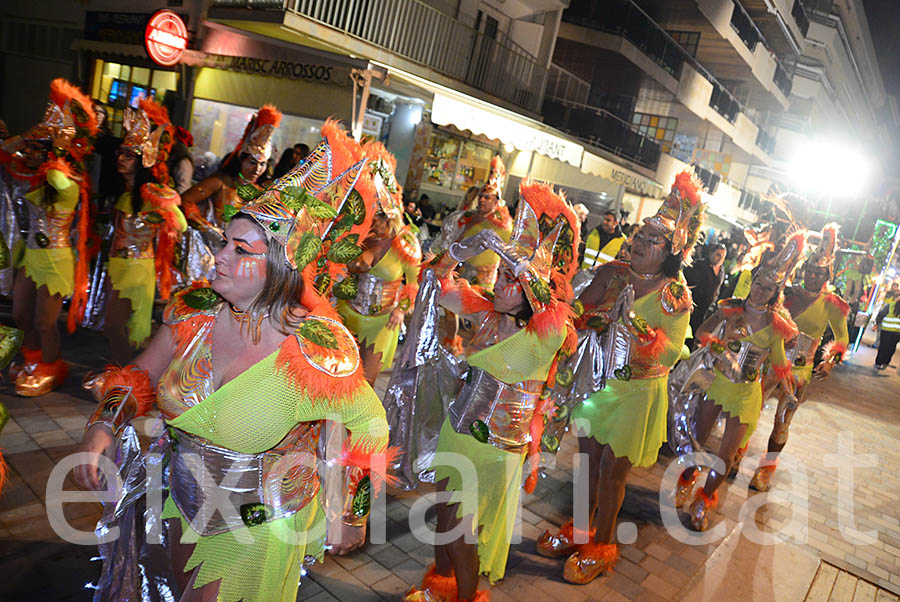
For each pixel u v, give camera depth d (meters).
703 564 4.43
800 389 6.34
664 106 22.39
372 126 10.73
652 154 17.81
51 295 4.60
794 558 4.82
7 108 15.63
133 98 12.86
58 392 4.83
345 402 2.12
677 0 19.06
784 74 28.94
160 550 2.36
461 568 2.97
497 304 3.00
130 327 4.91
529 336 2.90
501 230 6.21
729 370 4.90
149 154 4.68
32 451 3.97
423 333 3.38
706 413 5.16
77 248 4.78
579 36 17.22
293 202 2.01
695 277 9.35
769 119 32.34
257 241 1.97
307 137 10.33
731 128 25.08
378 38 10.38
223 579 2.13
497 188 6.25
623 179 13.58
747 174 30.53
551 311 2.90
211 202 5.49
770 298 4.86
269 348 2.06
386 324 4.46
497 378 2.94
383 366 4.60
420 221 9.46
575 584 3.85
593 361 3.94
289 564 2.27
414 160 11.04
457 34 11.71
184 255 5.34
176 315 2.14
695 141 26.69
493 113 9.55
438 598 3.18
